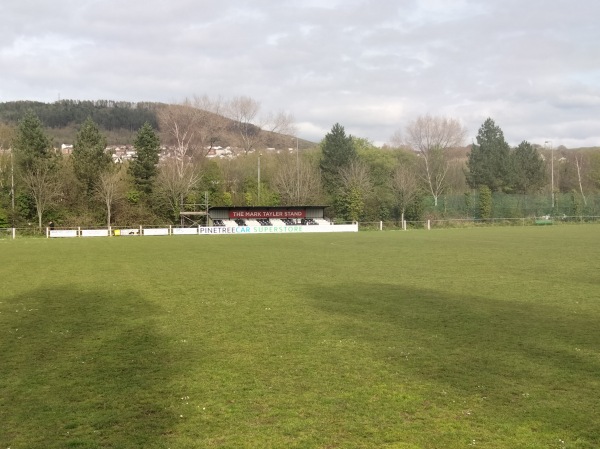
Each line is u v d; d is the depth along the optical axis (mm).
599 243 40031
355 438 6633
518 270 23312
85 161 74938
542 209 86625
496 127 105250
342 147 91875
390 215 79375
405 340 11344
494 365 9539
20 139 70625
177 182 74750
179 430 6879
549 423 7055
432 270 23594
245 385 8555
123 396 8109
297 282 20094
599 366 9438
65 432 6840
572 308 14742
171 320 13578
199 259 29672
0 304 16109
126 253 34469
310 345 11000
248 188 85062
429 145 99062
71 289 18922
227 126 103312
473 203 83188
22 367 9664
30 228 65062
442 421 7125
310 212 73312
